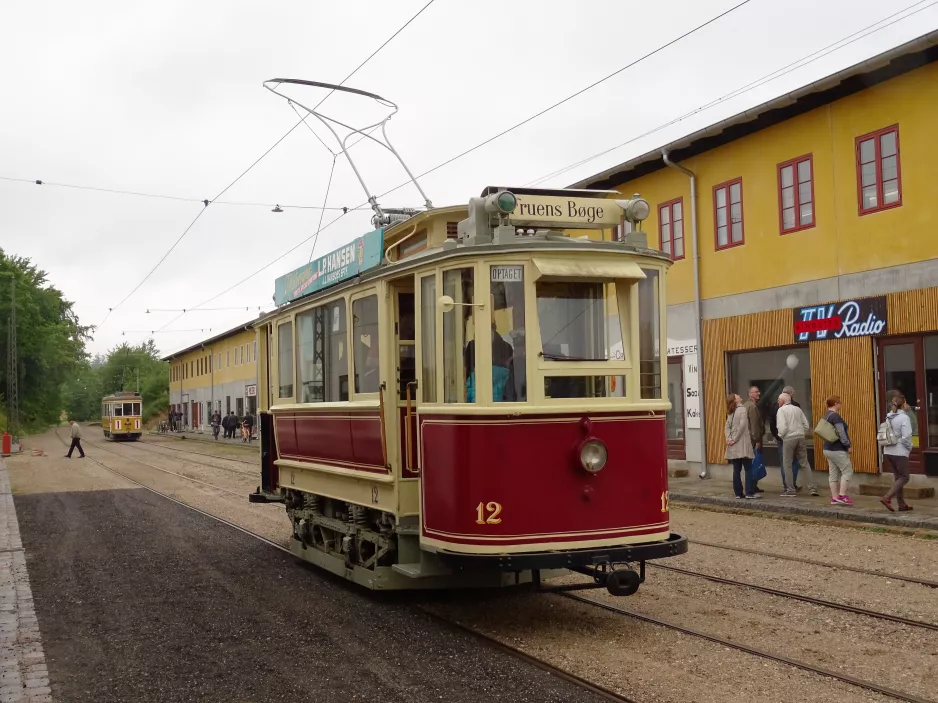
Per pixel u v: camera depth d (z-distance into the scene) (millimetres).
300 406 9773
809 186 16406
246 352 52969
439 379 6957
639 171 20312
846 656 6129
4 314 59562
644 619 7191
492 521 6504
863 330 15156
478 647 6508
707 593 8102
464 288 6781
